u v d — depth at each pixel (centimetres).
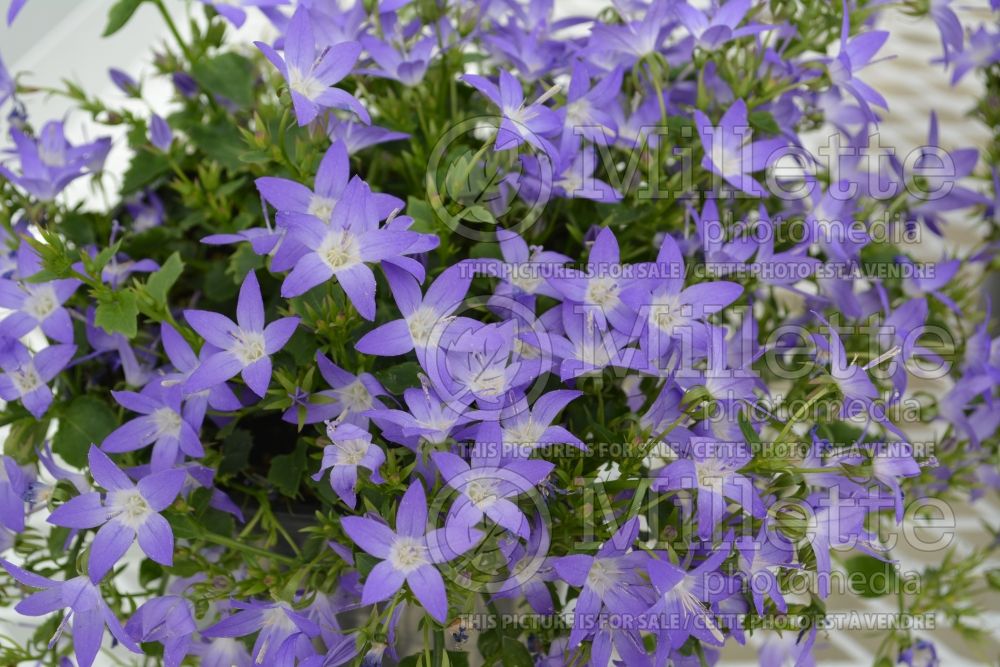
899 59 91
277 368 40
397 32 45
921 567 55
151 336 45
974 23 57
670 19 45
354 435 36
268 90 51
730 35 42
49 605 36
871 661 59
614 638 38
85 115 76
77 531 41
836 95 49
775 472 39
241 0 43
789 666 46
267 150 40
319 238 35
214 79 48
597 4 69
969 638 50
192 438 38
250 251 42
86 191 69
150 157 48
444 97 47
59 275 38
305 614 38
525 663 39
